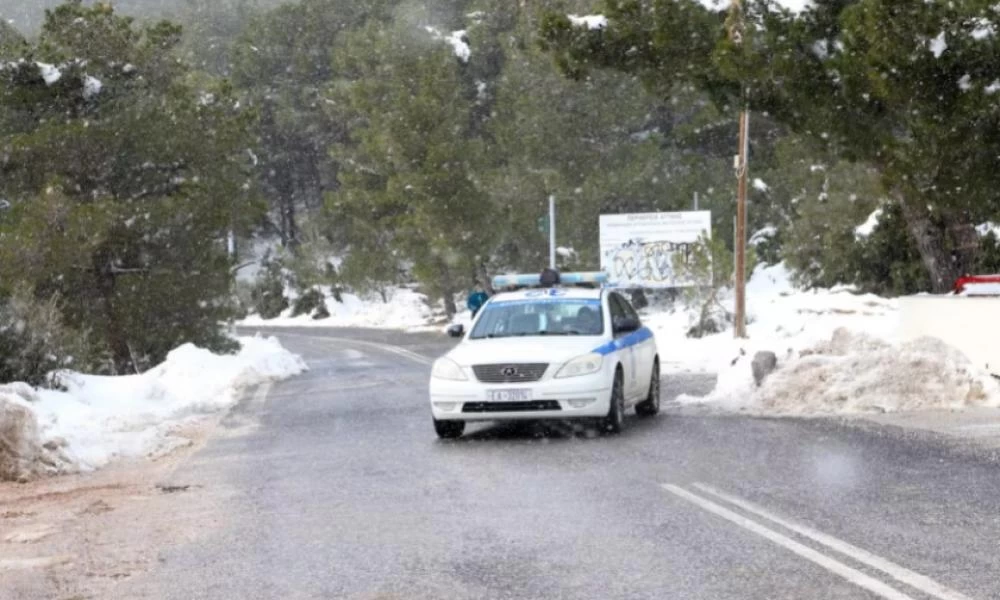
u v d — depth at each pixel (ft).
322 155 265.34
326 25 262.26
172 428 55.52
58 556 26.48
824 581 20.81
